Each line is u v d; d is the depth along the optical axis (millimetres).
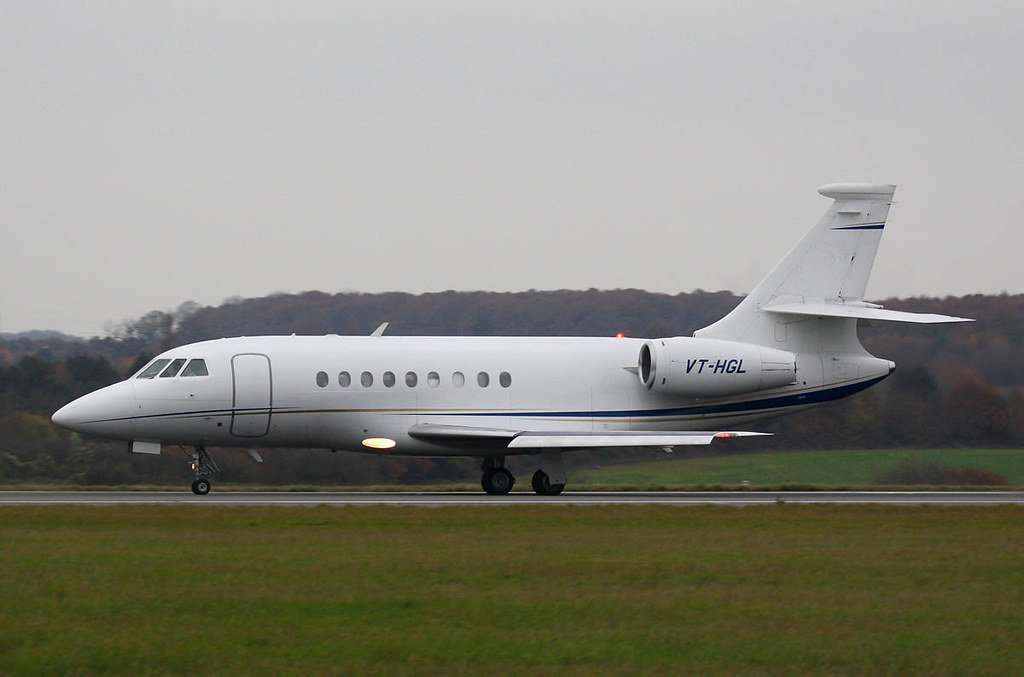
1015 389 199750
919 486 152125
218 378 122438
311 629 52438
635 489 144375
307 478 173500
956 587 63875
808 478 180625
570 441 124312
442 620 54156
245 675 46469
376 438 126312
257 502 109250
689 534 83688
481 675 46594
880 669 48281
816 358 137750
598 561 69438
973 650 50969
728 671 47562
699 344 132875
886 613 57094
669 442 123062
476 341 131625
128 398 121438
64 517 90250
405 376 127000
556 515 95188
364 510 97625
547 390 130500
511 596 59344
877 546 78500
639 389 133500
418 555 70875
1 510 95375
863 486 150250
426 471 186625
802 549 76375
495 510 98938
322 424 125062
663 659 48656
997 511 104250
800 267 138000
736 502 114875
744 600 59438
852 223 138375
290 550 72688
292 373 124125
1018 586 64312
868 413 198625
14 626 52531
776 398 136875
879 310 134625
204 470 125875
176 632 51875
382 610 55875
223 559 68688
